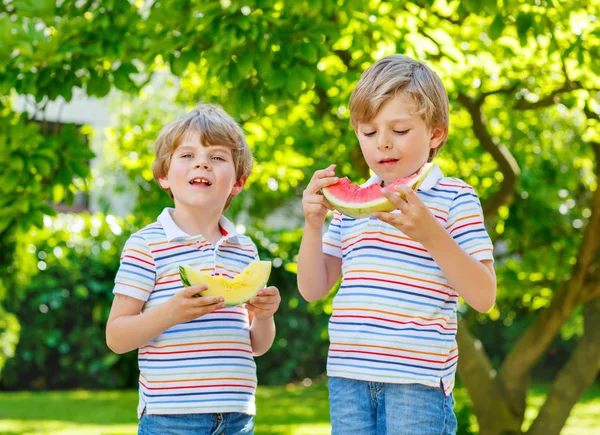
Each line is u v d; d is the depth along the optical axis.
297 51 4.89
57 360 12.81
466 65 6.09
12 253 7.05
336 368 2.90
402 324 2.81
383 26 5.46
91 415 10.38
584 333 6.88
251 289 3.02
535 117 8.05
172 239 3.14
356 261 2.92
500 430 6.62
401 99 2.82
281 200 15.18
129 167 8.41
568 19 5.38
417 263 2.84
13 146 5.20
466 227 2.88
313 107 7.09
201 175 3.17
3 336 10.41
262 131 7.11
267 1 4.93
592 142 6.62
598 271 6.61
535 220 7.47
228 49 4.86
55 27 5.25
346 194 2.86
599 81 5.80
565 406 6.70
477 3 4.85
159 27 5.21
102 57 5.06
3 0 5.77
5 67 5.13
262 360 13.97
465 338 6.77
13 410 10.71
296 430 9.44
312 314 14.03
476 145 7.41
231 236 3.27
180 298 2.88
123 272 3.08
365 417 2.83
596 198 6.51
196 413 3.03
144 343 2.97
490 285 2.79
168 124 3.30
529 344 6.79
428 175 2.96
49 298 12.41
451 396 2.90
